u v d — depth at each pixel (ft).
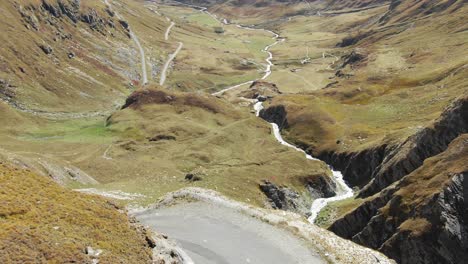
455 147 220.64
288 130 459.32
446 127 245.04
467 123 237.04
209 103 492.13
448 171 207.00
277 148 403.34
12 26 593.42
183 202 202.80
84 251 94.68
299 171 342.03
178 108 478.59
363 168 343.87
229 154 383.86
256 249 157.99
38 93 528.63
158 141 403.95
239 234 170.09
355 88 523.70
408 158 261.44
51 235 94.02
